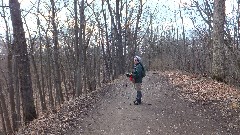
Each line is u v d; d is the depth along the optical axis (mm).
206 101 11844
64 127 9953
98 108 12797
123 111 11570
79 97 18953
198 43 32188
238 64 13227
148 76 28000
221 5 15422
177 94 14297
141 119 10070
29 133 10609
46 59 29594
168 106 11805
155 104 12438
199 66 27578
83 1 20609
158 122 9523
